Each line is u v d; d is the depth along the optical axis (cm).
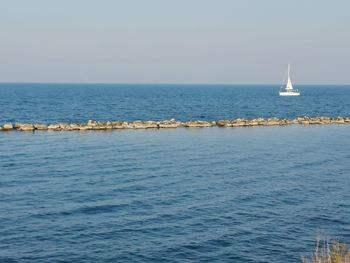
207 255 2159
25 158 4488
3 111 10462
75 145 5425
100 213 2734
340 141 6209
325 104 15388
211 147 5453
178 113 10812
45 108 11750
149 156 4725
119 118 9338
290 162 4516
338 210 2883
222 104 14725
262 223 2606
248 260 2109
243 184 3534
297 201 3075
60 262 2056
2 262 2034
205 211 2808
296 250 2228
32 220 2584
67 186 3366
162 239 2342
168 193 3216
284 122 8594
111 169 4009
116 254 2153
